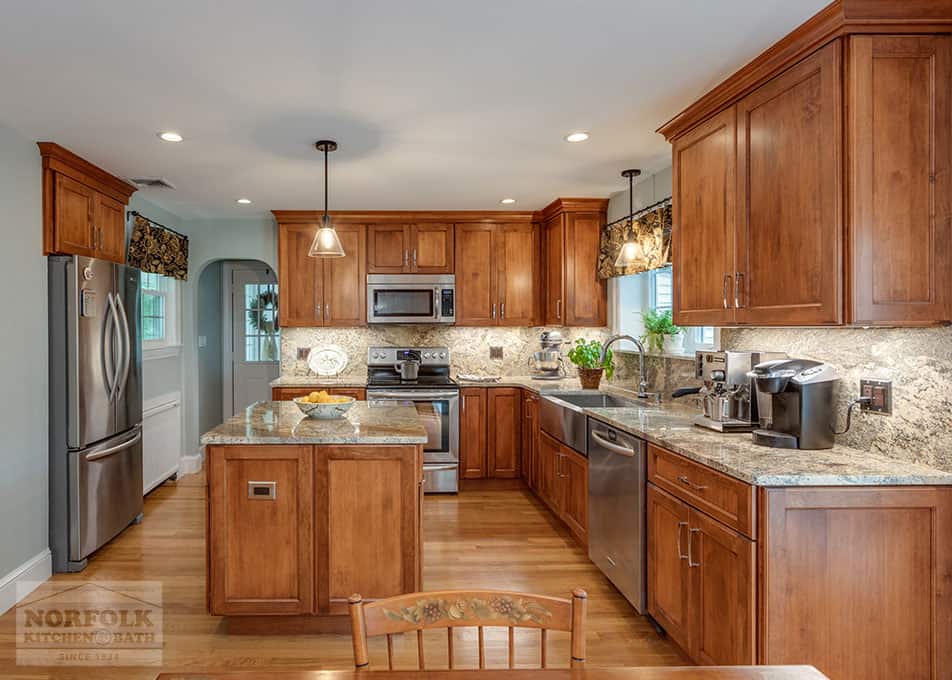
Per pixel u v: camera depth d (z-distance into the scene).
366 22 1.95
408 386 4.86
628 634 2.62
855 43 1.83
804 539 1.83
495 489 5.01
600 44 2.12
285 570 2.55
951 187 1.84
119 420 3.67
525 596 1.20
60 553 3.25
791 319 2.06
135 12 1.88
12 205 2.94
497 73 2.36
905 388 2.02
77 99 2.58
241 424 2.85
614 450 2.83
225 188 4.23
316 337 5.45
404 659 2.45
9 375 2.91
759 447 2.25
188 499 4.64
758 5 1.87
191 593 3.01
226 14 1.89
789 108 2.07
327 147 3.24
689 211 2.72
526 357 5.55
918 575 1.85
